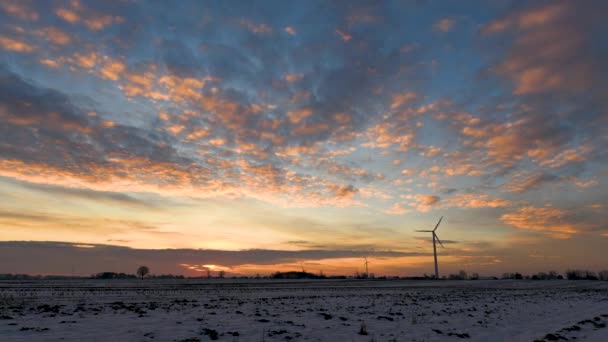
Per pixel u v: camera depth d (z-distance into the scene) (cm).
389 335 2039
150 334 1866
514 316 3078
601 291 8475
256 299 4534
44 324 2123
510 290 8269
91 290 6512
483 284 12588
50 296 4659
